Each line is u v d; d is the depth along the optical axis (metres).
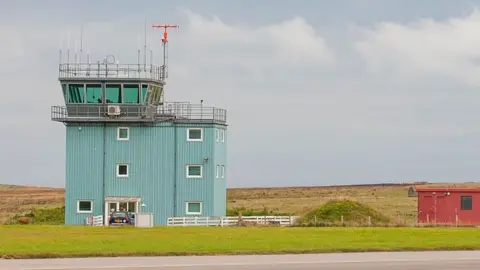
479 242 103.50
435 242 103.25
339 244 100.00
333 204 162.88
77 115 168.12
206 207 166.62
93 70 167.88
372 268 79.94
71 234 115.31
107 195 167.00
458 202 159.00
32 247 94.62
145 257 87.94
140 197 166.88
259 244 99.50
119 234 115.62
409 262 84.56
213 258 87.31
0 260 85.12
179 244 99.12
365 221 155.38
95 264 81.88
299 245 98.69
